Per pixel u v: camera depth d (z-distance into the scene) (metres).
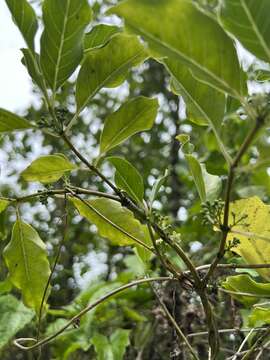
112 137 0.69
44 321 1.31
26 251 0.82
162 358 1.23
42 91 0.62
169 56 0.55
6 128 0.62
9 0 0.61
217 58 0.55
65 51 0.62
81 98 0.66
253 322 0.87
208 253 1.32
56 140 2.02
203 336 1.13
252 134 0.54
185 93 0.63
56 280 1.70
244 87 0.58
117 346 1.16
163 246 0.71
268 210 0.76
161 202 1.82
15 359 1.33
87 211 0.79
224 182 1.32
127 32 0.55
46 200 0.74
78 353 1.39
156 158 2.03
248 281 0.76
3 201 0.77
